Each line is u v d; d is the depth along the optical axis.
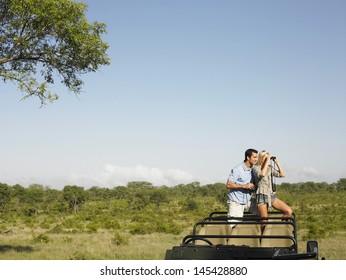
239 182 6.85
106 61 15.73
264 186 6.64
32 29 14.79
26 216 89.44
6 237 28.83
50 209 107.06
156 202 119.62
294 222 5.07
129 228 44.72
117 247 20.50
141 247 20.70
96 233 37.31
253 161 6.83
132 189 143.62
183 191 166.50
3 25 14.91
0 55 15.37
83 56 15.46
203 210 87.50
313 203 109.38
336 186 165.12
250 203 7.01
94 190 143.62
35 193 119.25
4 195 111.44
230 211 6.87
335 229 40.59
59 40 15.28
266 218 5.34
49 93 14.08
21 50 15.11
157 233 37.00
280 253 4.60
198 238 4.99
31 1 13.74
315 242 4.93
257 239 5.42
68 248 19.34
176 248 4.79
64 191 113.88
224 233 5.58
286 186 156.25
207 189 150.25
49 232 38.12
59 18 14.30
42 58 15.63
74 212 99.88
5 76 14.33
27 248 19.12
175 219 66.88
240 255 4.59
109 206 113.62
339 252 16.28
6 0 14.23
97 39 14.98
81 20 14.92
